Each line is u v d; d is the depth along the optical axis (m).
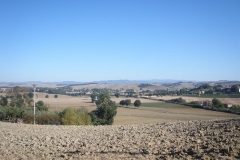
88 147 15.70
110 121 50.38
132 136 18.89
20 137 20.84
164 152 12.80
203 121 25.11
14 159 13.51
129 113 75.94
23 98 75.00
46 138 19.64
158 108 89.06
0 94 95.75
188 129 19.55
